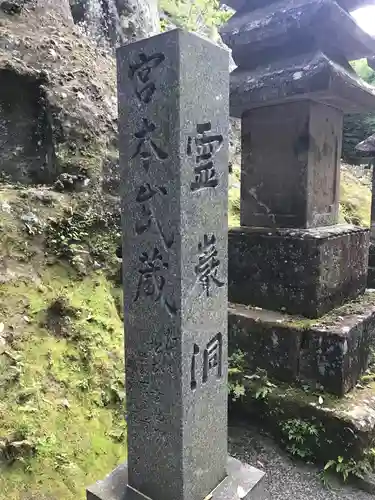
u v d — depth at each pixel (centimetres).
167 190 159
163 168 159
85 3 537
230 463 206
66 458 223
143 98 161
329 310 301
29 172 377
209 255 174
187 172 158
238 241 321
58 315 290
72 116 379
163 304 166
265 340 294
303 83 263
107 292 337
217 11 732
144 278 171
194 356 170
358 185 809
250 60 319
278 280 304
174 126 153
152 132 160
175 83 150
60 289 312
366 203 734
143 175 166
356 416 247
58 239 333
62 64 404
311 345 275
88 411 255
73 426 241
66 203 351
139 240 171
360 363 289
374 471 245
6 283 286
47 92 372
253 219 331
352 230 320
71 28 467
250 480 192
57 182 359
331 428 251
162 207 161
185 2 749
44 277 311
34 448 216
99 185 377
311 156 295
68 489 212
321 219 316
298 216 303
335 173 326
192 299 166
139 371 177
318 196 310
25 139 378
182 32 148
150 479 179
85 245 349
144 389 177
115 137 408
